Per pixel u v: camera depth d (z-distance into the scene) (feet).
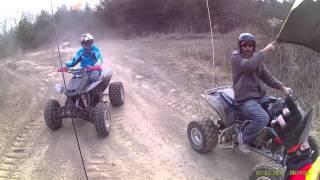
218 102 15.80
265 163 12.61
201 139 16.33
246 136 14.53
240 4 36.01
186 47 45.55
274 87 15.24
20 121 20.72
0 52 53.52
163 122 20.42
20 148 17.52
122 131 19.39
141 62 36.35
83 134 19.08
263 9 29.94
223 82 27.02
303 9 12.48
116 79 29.58
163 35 77.20
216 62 32.89
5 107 23.02
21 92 26.35
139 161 16.34
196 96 24.34
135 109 22.50
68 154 17.03
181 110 22.11
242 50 15.05
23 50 64.39
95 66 19.54
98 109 18.21
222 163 16.01
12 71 33.96
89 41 20.52
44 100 24.54
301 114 12.47
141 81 28.58
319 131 17.58
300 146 12.09
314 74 23.11
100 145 17.90
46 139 18.53
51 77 31.17
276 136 13.03
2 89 26.21
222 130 16.53
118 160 16.46
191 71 30.71
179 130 19.31
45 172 15.47
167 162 16.21
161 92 25.54
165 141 18.15
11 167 15.81
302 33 13.19
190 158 16.47
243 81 14.93
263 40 27.71
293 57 24.18
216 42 47.50
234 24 49.62
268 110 14.38
